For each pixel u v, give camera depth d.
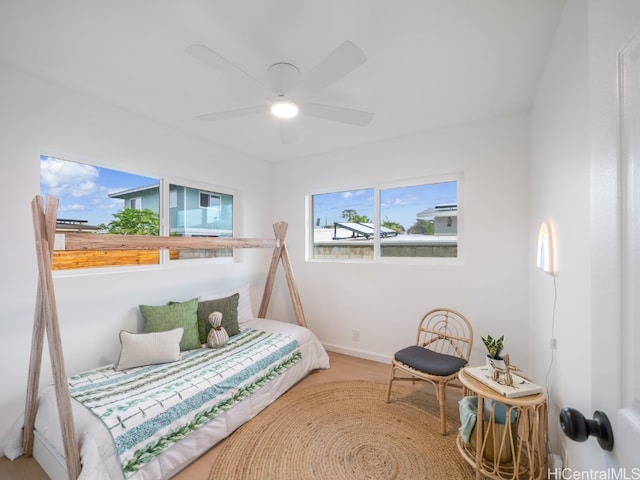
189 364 2.12
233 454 1.78
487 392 1.50
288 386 2.52
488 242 2.55
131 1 1.28
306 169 3.59
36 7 1.31
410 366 2.13
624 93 0.53
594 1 0.63
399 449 1.80
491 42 1.56
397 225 3.11
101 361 2.16
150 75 1.86
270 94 1.91
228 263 3.28
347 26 1.43
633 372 0.51
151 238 1.96
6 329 1.74
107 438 1.39
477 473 1.49
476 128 2.60
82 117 2.08
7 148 1.76
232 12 1.34
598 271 0.60
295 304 3.18
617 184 0.55
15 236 1.78
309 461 1.71
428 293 2.84
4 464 1.65
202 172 2.95
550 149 1.69
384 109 2.34
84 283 2.08
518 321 2.44
